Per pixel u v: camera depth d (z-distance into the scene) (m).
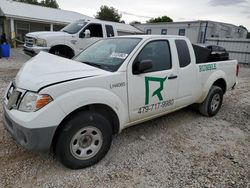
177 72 3.84
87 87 2.73
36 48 9.01
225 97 7.01
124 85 3.09
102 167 2.94
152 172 2.89
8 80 7.38
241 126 4.62
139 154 3.29
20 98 2.59
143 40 3.44
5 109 2.80
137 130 4.09
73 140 2.71
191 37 31.02
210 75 4.69
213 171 2.97
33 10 23.92
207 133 4.17
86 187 2.56
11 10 21.52
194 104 5.05
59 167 2.88
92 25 9.89
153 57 3.52
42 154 3.12
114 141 3.63
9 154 3.07
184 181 2.74
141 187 2.60
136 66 3.22
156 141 3.71
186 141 3.79
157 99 3.57
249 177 2.88
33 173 2.73
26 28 22.84
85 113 2.77
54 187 2.53
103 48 3.75
